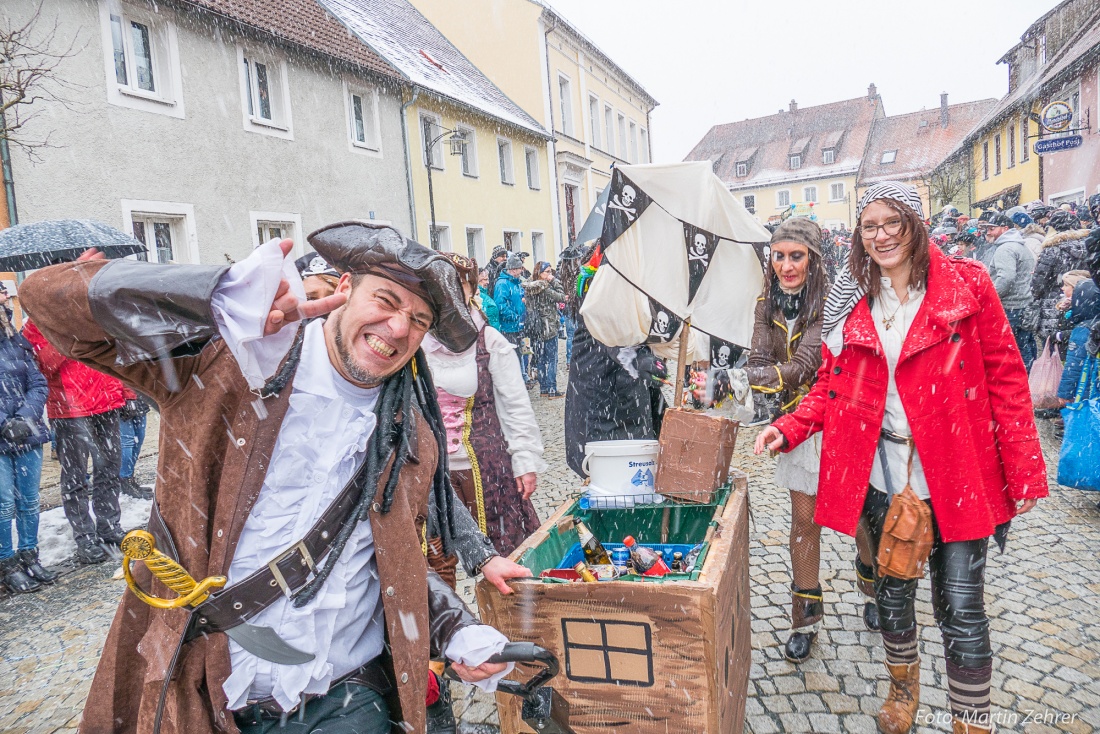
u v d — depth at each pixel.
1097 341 4.62
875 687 2.85
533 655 1.57
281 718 1.39
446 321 1.36
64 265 1.17
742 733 2.41
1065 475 4.64
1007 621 3.33
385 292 1.30
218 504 1.26
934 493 2.27
